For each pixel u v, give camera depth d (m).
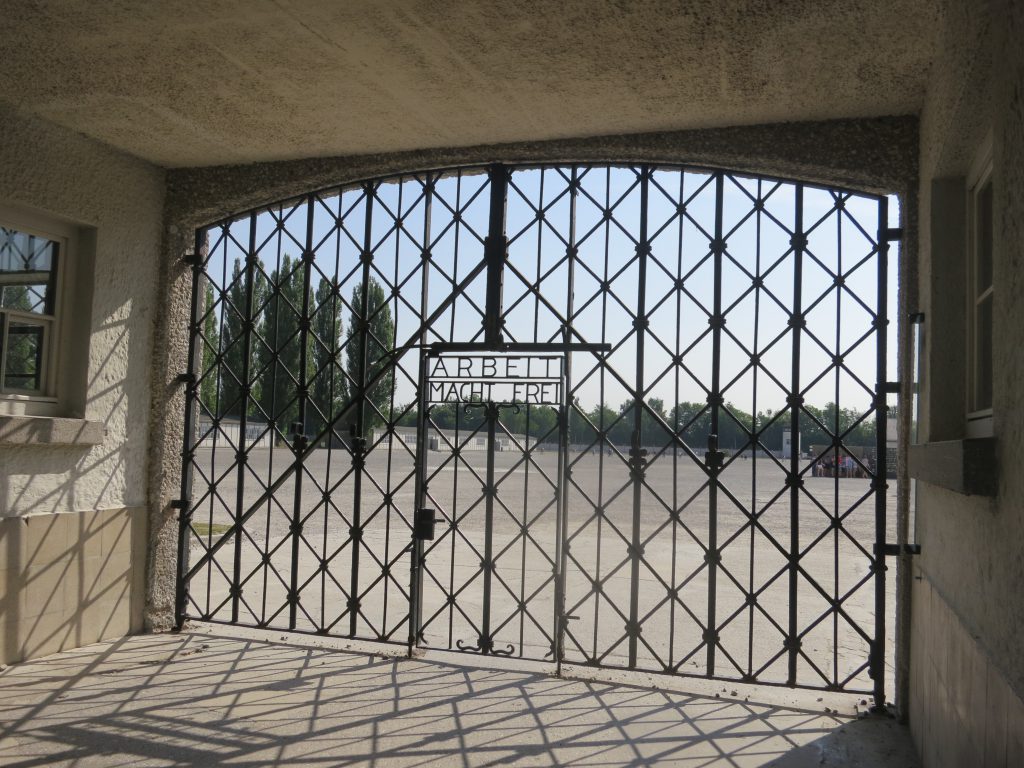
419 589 5.44
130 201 5.69
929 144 3.98
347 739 3.98
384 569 5.56
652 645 6.02
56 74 4.36
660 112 4.65
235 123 5.04
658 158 5.05
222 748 3.83
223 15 3.69
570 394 5.25
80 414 5.36
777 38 3.71
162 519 5.92
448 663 5.24
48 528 5.12
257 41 3.94
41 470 5.08
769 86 4.22
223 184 5.85
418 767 3.68
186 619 6.02
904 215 4.50
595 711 4.45
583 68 4.12
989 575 2.57
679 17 3.57
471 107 4.68
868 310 4.76
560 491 5.21
